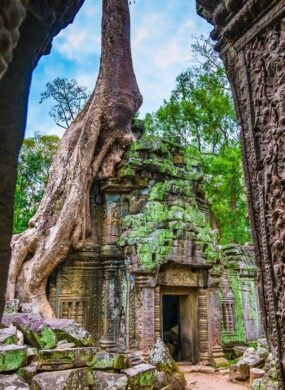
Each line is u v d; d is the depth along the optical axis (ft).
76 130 48.08
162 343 29.04
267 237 7.19
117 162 44.37
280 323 6.72
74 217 40.65
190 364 38.65
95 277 41.34
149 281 37.24
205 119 63.16
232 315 45.55
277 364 6.64
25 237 41.11
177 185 43.73
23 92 4.88
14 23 3.39
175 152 48.24
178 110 64.34
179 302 42.63
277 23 7.38
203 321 39.83
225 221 57.77
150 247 37.76
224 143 62.69
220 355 39.11
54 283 39.91
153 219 39.96
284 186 6.85
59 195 43.39
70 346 22.52
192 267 40.50
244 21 7.98
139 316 36.50
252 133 7.77
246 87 8.05
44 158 71.51
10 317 25.34
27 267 39.47
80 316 39.55
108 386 20.21
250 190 7.88
